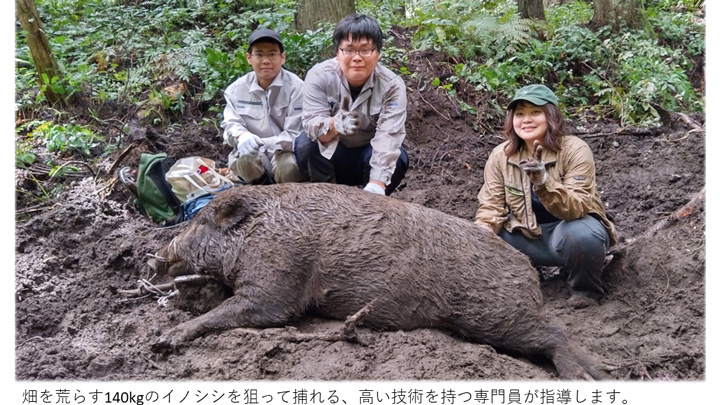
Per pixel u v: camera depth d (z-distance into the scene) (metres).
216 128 3.35
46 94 3.39
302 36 3.62
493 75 3.86
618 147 3.46
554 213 2.16
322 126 2.33
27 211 2.74
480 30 4.14
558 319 2.16
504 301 1.93
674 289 2.27
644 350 2.08
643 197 2.99
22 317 2.15
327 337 1.89
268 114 2.68
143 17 4.23
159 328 2.05
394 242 1.97
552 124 2.20
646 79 4.19
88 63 3.81
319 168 2.54
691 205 2.52
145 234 2.54
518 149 2.29
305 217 2.04
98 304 2.23
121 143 3.15
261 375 1.81
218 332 1.98
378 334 1.94
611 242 2.30
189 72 3.59
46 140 3.11
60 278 2.37
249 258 2.04
